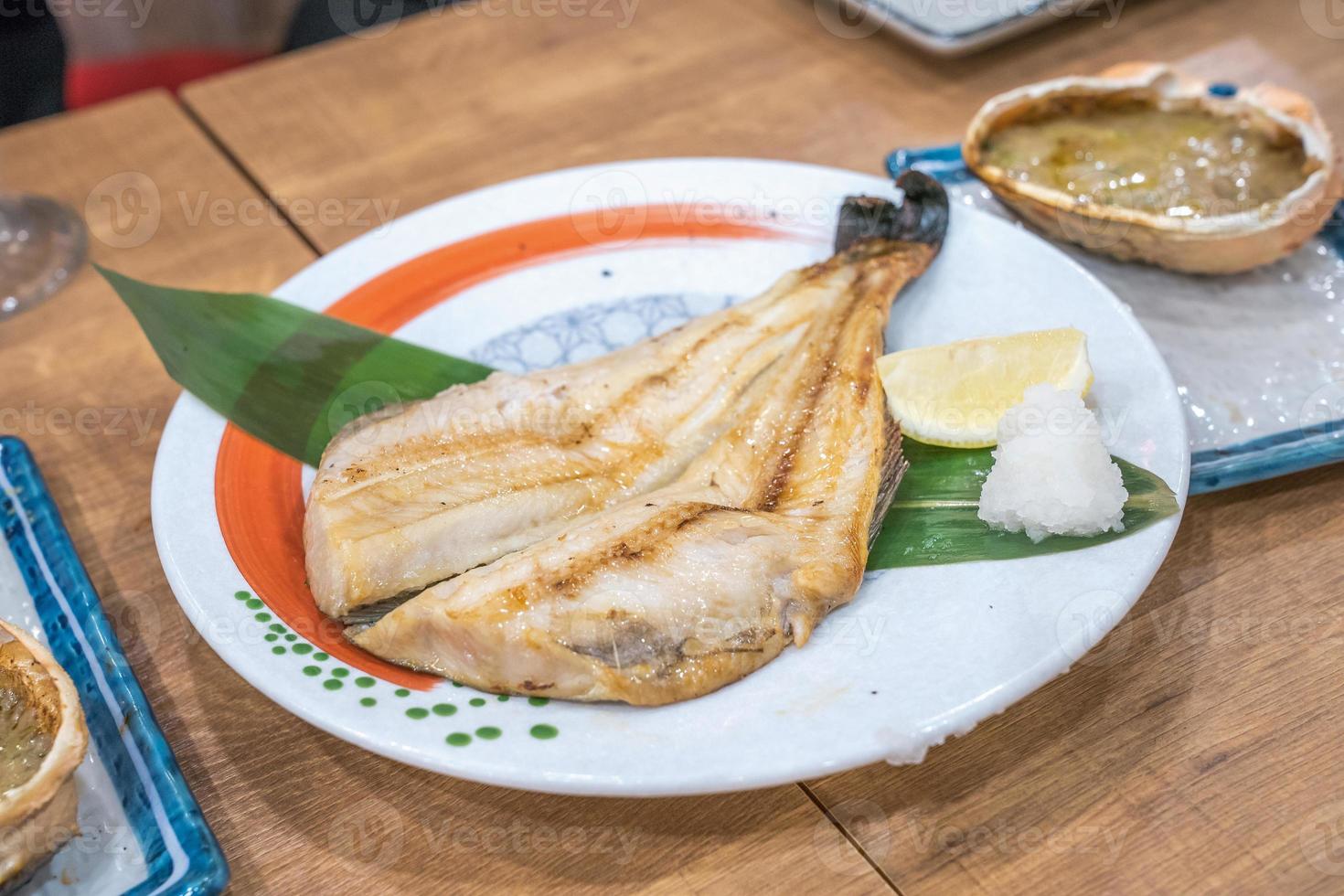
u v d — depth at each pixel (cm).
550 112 65
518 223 55
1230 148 53
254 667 39
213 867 37
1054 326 48
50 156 64
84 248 59
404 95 67
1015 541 42
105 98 78
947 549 42
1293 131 52
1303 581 43
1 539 46
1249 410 47
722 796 39
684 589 40
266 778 41
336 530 43
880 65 66
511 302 53
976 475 45
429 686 40
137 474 50
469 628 39
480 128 64
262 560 44
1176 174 53
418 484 44
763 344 48
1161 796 39
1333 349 49
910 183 52
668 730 38
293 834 39
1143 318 51
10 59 99
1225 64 63
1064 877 37
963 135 61
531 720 39
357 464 44
